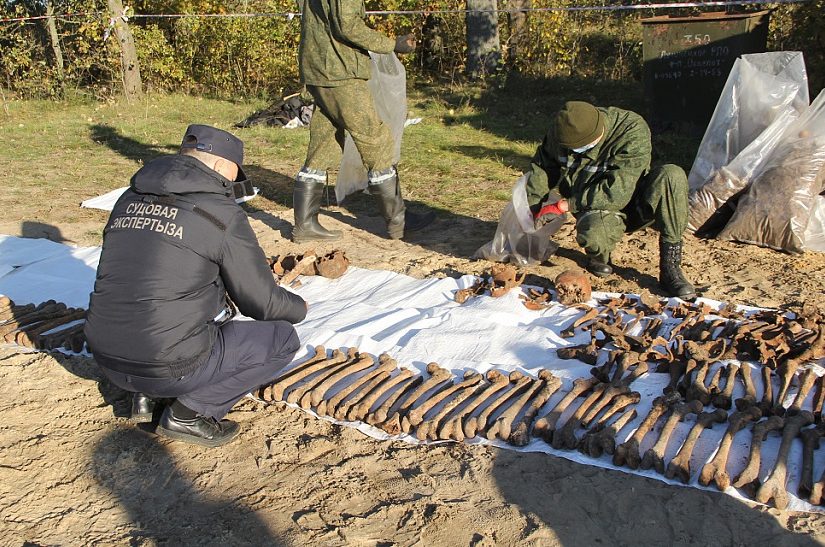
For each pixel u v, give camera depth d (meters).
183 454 3.66
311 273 5.86
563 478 3.33
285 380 4.09
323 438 3.74
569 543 2.97
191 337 3.43
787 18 11.55
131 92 14.64
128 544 3.05
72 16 14.94
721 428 3.55
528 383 3.95
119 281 3.37
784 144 6.09
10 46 15.80
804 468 3.19
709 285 5.42
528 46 14.74
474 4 14.69
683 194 5.11
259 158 9.97
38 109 13.91
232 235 3.42
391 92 6.59
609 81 13.80
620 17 16.08
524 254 5.75
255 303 3.55
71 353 4.62
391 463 3.53
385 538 3.04
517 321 4.86
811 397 3.77
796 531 2.95
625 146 5.20
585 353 4.20
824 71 10.12
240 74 15.51
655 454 3.32
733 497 3.14
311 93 6.24
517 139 10.49
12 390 4.23
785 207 5.86
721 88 9.95
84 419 3.96
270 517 3.19
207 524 3.16
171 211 3.37
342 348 4.54
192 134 3.53
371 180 6.43
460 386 3.96
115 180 8.95
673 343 4.36
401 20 15.12
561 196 5.70
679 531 3.00
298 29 15.30
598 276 5.66
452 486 3.34
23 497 3.36
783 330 4.29
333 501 3.28
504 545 2.98
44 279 5.83
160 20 16.05
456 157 9.56
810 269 5.61
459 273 5.82
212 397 3.63
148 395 3.57
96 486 3.44
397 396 3.93
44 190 8.50
